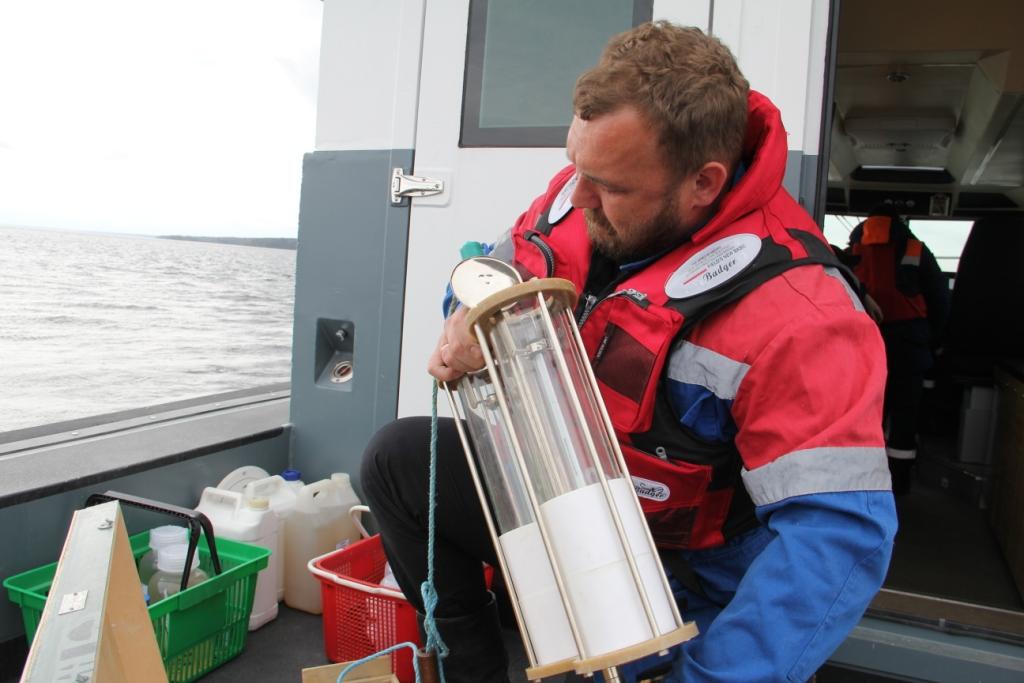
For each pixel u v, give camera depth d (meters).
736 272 1.22
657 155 1.16
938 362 5.34
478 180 2.41
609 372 1.27
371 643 2.06
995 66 4.25
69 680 0.84
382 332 2.53
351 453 2.61
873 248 4.40
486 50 2.39
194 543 1.96
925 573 3.19
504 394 1.00
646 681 1.18
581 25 2.31
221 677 2.03
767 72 2.12
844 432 1.07
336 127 2.55
